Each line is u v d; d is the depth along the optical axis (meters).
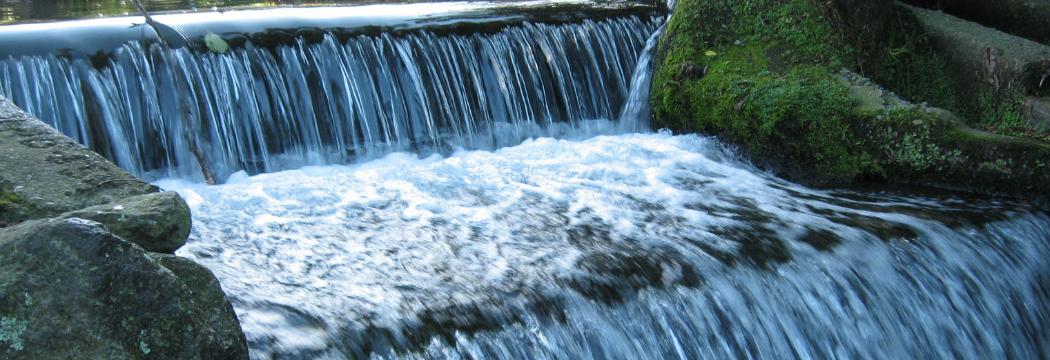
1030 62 6.74
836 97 6.39
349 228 4.63
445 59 6.82
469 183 5.51
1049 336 5.20
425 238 4.53
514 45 7.15
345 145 6.39
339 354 3.35
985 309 4.92
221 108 5.99
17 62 5.54
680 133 7.11
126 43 5.87
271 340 3.33
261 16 6.53
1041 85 6.81
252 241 4.36
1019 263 5.30
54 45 5.68
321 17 6.64
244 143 6.05
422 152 6.66
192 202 4.86
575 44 7.46
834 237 4.92
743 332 4.18
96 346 2.27
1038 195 5.83
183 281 2.47
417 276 4.06
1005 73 6.86
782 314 4.32
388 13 7.12
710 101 6.81
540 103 7.20
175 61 5.91
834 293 4.54
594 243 4.57
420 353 3.48
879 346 4.48
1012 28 7.91
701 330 4.08
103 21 6.17
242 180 5.59
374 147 6.48
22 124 3.13
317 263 4.14
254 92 6.10
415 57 6.69
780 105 6.38
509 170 5.86
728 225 5.00
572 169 5.94
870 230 5.07
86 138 5.64
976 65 7.08
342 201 5.05
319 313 3.60
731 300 4.25
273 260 4.14
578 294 4.00
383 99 6.54
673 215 5.12
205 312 2.49
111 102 5.72
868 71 7.19
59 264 2.29
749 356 4.14
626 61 7.72
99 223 2.40
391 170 5.72
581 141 6.95
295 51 6.29
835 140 6.29
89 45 5.77
